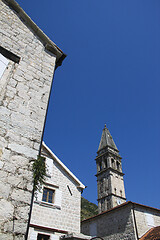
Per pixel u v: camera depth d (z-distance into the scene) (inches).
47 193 432.1
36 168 145.9
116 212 698.2
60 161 492.7
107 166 1593.3
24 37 221.1
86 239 365.1
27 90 183.8
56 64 259.0
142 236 587.5
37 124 170.7
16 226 112.8
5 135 142.9
